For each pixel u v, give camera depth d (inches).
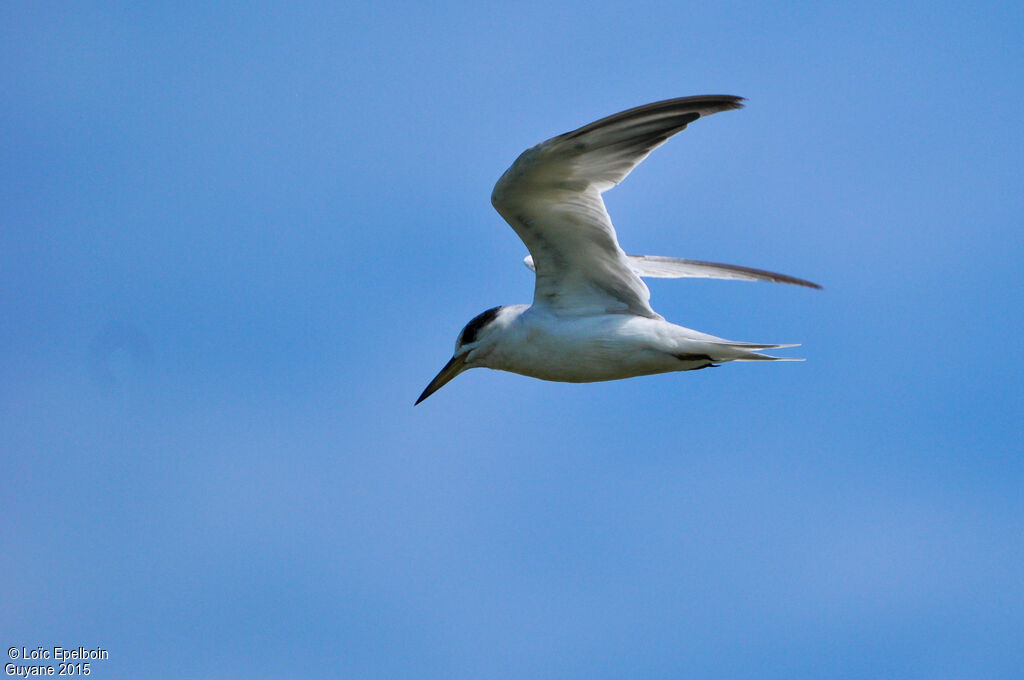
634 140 453.4
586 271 489.1
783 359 474.9
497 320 508.4
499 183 459.2
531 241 483.8
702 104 450.6
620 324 481.4
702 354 477.4
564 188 461.7
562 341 487.5
